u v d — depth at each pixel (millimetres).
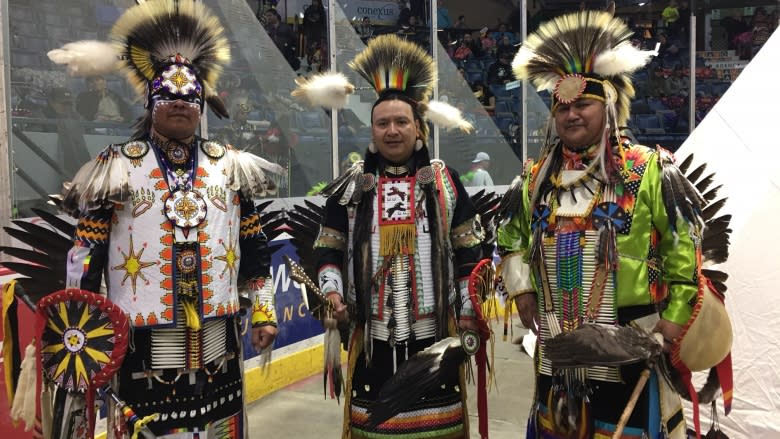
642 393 2662
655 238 2686
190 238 2699
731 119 4312
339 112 6387
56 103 4211
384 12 7477
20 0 4016
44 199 4117
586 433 2727
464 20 8688
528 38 2963
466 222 3119
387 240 3033
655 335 2582
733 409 3861
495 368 6121
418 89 3137
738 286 3979
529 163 3006
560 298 2742
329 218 3207
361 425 3115
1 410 3338
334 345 3137
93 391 2602
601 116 2715
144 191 2678
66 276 2740
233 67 5508
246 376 5203
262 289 2984
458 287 3096
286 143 5934
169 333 2695
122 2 4602
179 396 2713
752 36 14336
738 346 3908
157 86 2703
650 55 2855
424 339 3062
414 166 3121
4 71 3898
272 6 5938
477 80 8719
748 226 4027
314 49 6285
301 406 5180
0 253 3828
